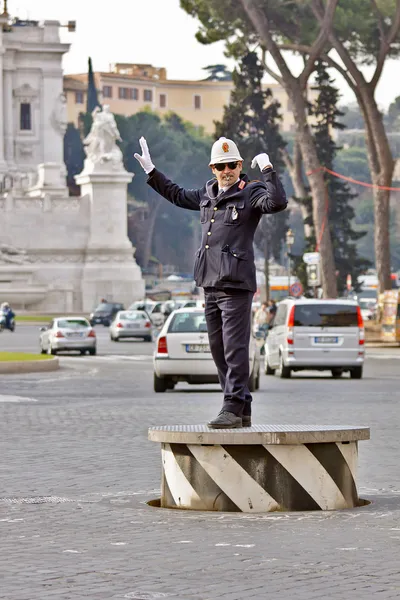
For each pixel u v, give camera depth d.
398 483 18.95
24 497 17.64
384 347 81.31
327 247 89.38
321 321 48.47
